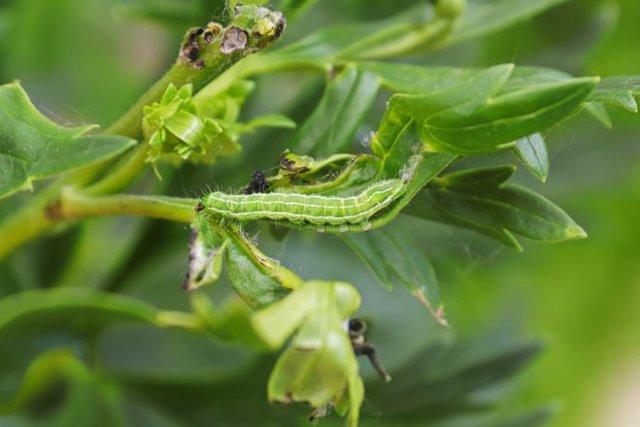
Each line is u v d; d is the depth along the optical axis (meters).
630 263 0.60
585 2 0.45
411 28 0.39
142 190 0.42
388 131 0.34
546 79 0.35
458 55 0.45
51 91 0.48
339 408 0.32
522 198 0.35
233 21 0.33
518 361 0.43
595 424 0.66
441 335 0.43
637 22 0.51
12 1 0.46
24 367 0.39
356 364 0.32
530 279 0.58
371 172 0.34
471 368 0.43
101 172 0.36
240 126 0.36
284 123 0.37
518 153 0.34
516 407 0.59
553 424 0.65
